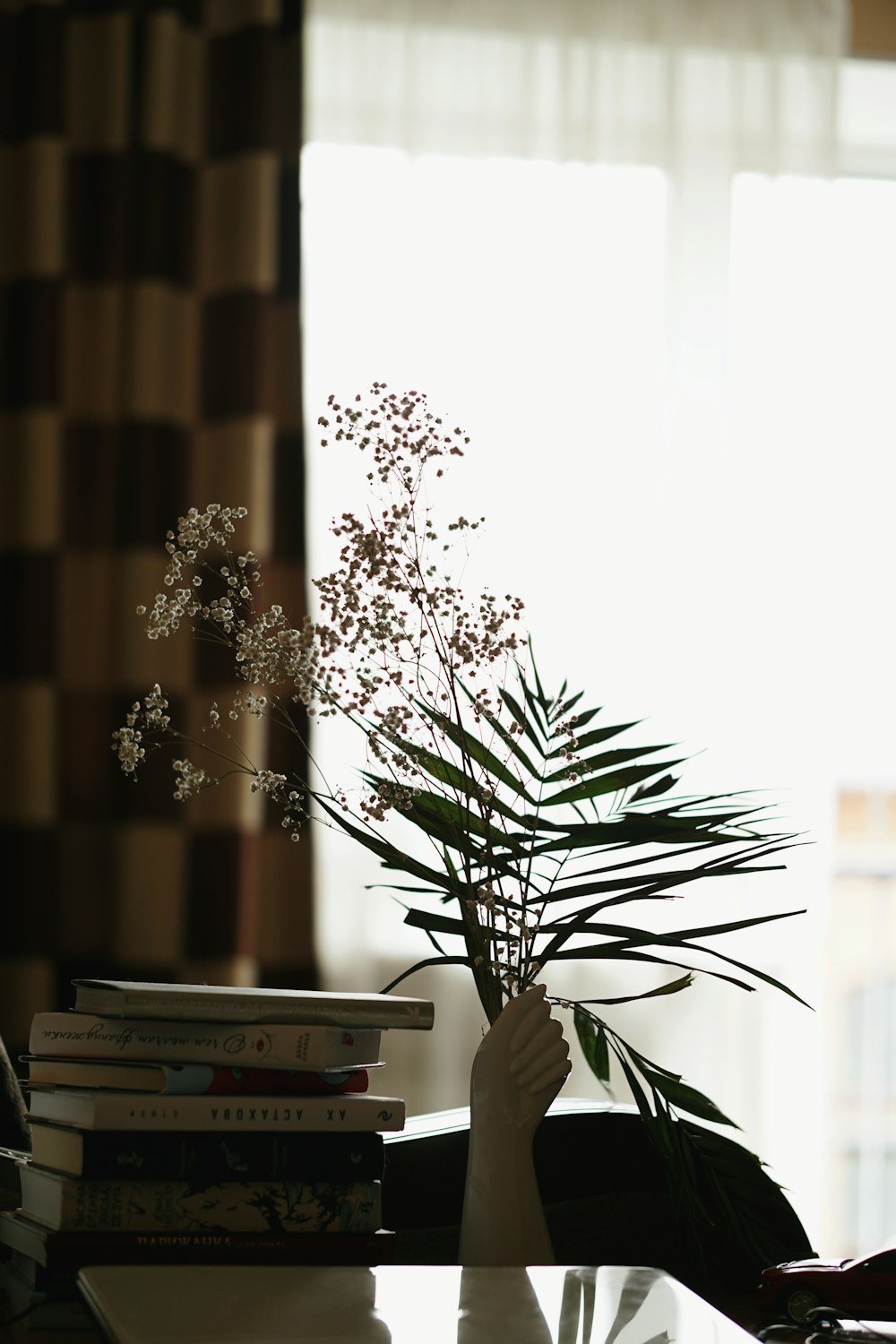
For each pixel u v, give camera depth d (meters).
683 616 2.95
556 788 2.13
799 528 3.00
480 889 1.00
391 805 0.98
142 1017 0.90
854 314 3.37
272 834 2.72
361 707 0.99
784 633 2.97
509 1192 0.93
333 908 2.77
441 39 3.01
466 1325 0.72
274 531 2.78
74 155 2.81
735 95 3.06
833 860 2.97
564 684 1.07
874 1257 0.96
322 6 2.97
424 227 2.96
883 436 3.36
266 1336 0.69
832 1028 3.42
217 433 2.74
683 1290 0.80
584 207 3.00
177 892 2.62
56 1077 0.96
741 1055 2.84
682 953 2.81
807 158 3.08
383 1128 0.94
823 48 3.09
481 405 2.93
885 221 3.39
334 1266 0.84
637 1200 1.21
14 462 2.71
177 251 2.76
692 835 1.01
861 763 3.39
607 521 2.95
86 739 2.75
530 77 3.00
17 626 2.67
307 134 2.86
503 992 1.02
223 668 2.66
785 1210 1.07
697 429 2.99
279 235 2.83
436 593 0.99
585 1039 1.09
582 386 2.97
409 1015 0.96
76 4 2.83
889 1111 3.43
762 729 2.94
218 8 2.84
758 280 3.05
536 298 2.98
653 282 3.02
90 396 2.78
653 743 2.90
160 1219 0.89
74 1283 0.89
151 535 2.70
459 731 0.99
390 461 0.99
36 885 2.62
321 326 2.90
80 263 2.79
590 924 1.01
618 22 3.04
